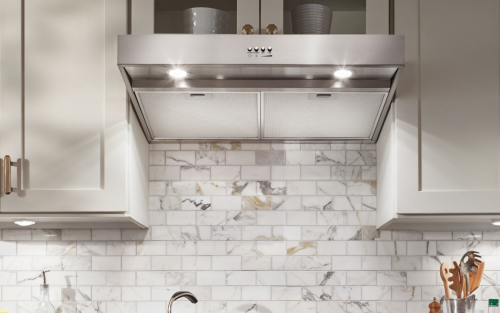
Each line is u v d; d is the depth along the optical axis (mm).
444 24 1670
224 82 1574
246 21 1618
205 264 1953
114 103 1647
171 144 1999
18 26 1663
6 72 1650
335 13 1634
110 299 1932
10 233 1951
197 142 2004
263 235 1968
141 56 1430
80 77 1655
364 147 1986
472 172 1630
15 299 1928
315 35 1444
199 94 1619
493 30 1666
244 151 1995
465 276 1765
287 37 1442
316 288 1943
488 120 1644
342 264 1952
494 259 1948
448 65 1659
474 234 1958
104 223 1923
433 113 1647
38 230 1959
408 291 1938
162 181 1987
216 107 1704
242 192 1983
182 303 1934
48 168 1627
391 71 1497
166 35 1438
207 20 1621
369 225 1970
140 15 1650
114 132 1639
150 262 1952
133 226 1927
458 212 1620
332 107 1704
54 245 1952
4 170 1602
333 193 1980
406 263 1951
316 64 1437
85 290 1934
